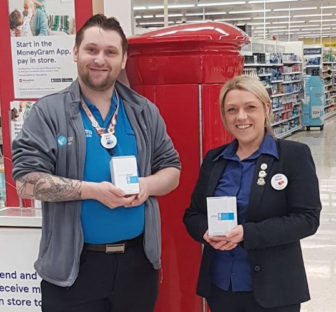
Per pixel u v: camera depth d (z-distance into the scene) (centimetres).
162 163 194
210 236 167
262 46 1230
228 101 177
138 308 188
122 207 177
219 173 182
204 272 185
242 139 175
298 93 1516
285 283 171
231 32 229
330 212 601
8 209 239
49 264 173
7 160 243
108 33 172
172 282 244
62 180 167
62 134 172
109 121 181
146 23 2030
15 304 228
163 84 232
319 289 379
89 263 177
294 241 173
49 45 234
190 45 223
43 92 238
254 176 173
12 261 224
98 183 168
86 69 172
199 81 228
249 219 171
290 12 1848
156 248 188
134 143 183
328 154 1038
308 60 1684
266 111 181
